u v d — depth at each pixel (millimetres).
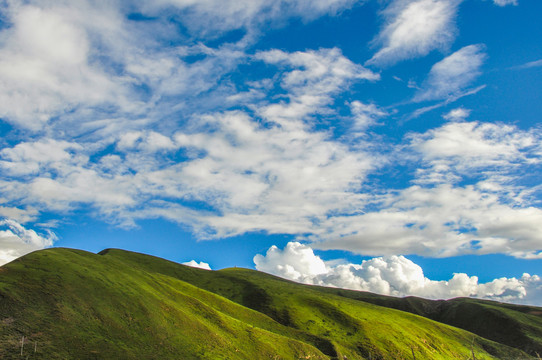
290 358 97312
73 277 84250
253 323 122375
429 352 149125
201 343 83438
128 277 102000
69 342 62812
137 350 69312
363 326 151625
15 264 82312
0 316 61750
